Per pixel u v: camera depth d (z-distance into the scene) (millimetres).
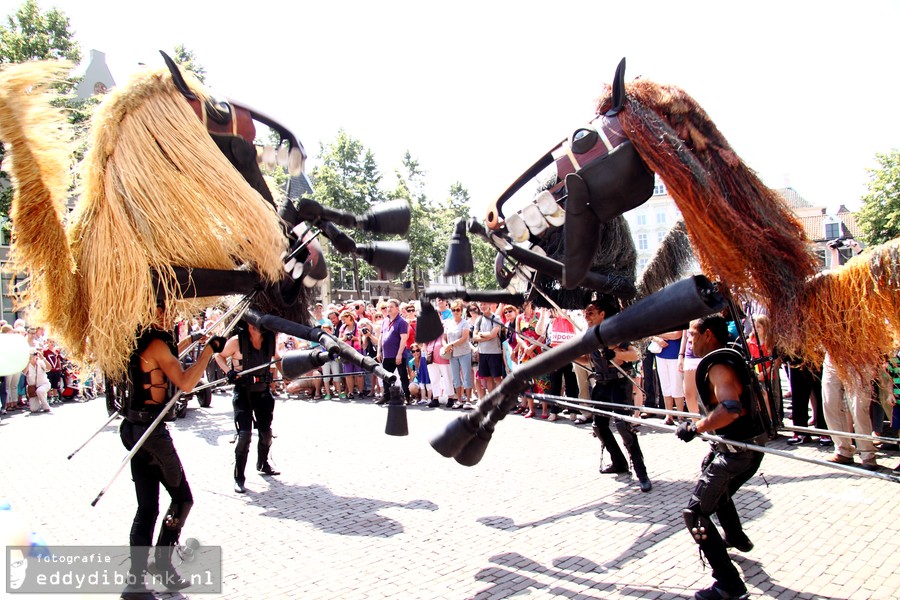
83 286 3467
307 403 11547
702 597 3547
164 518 3990
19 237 3373
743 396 3580
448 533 4730
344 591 3832
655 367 8672
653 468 6285
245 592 3859
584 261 3223
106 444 8523
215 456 7598
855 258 3191
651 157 3047
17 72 3256
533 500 5410
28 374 11602
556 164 3293
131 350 3564
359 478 6344
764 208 3129
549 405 8953
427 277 41031
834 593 3559
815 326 3180
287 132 3756
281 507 5531
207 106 3494
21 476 6875
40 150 3328
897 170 26906
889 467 5773
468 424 3430
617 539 4500
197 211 3334
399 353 10219
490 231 3881
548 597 3682
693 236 3146
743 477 3754
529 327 8961
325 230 4020
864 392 3328
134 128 3369
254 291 3914
